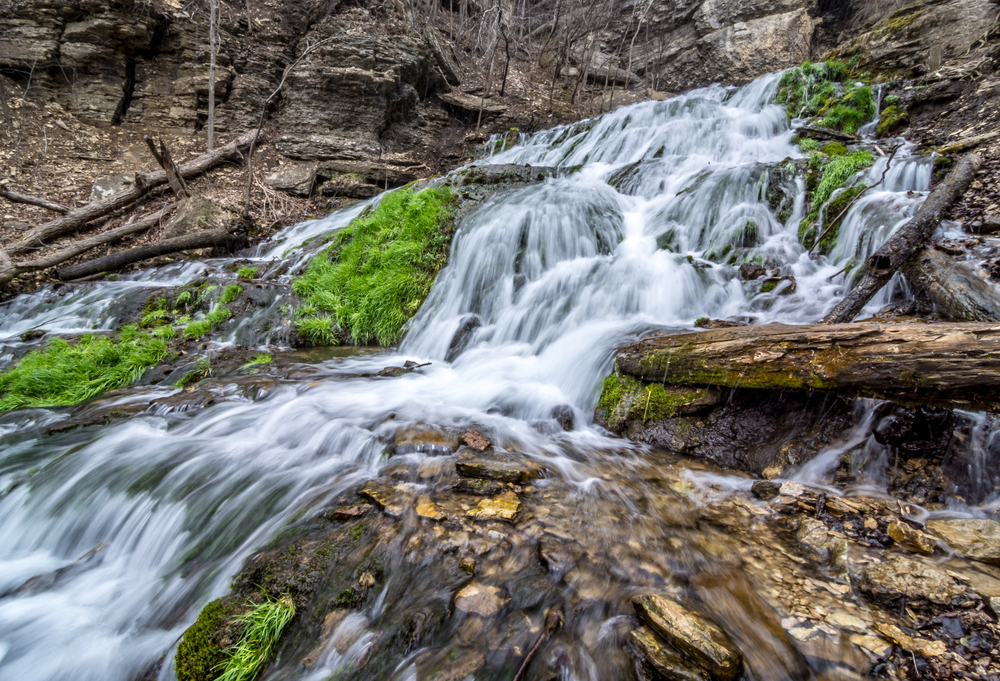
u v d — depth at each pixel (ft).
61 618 7.99
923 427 9.90
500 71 57.26
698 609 6.73
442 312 21.42
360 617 7.13
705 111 36.50
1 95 34.30
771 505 9.36
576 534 8.40
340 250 24.95
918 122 26.61
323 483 10.29
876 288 13.41
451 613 6.90
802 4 53.78
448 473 10.32
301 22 44.57
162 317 21.50
